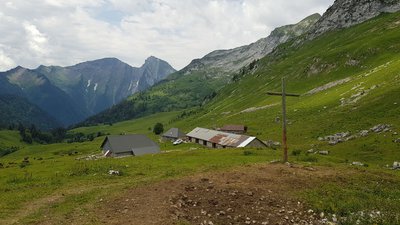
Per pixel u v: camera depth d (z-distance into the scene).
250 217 26.31
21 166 82.81
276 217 26.66
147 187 32.91
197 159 66.25
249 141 118.06
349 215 27.53
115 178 44.44
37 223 24.66
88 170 51.34
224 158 66.12
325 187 33.91
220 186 32.31
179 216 25.11
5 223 25.38
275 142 114.00
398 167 60.97
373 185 36.91
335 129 107.06
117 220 24.12
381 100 113.50
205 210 27.02
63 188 38.34
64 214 26.45
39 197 33.94
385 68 153.62
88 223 23.56
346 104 131.00
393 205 30.31
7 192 38.28
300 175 37.50
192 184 32.94
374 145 80.25
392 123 92.19
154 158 75.06
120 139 138.00
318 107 147.25
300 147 96.94
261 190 31.78
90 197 31.69
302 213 27.86
